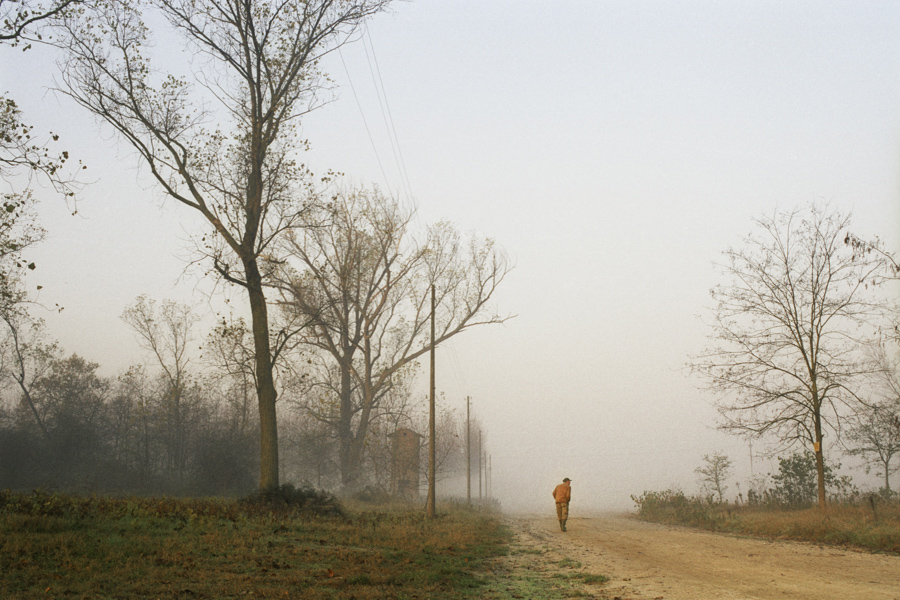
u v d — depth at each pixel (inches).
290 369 1085.1
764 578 419.2
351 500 1491.1
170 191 942.4
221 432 1697.8
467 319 1740.9
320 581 360.2
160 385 1926.7
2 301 887.1
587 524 1093.8
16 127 660.1
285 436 2059.5
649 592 363.6
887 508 964.0
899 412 973.8
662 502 1385.3
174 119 936.3
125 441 1881.2
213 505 727.1
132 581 320.2
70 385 1871.3
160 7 929.5
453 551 562.3
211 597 301.7
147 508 620.4
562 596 358.0
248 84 998.4
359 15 1016.2
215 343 1050.7
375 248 1624.0
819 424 991.6
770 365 1029.2
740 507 1315.2
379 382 1696.6
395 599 327.3
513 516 1574.8
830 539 711.7
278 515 749.9
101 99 898.1
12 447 1563.7
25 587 288.5
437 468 1787.6
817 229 1008.2
